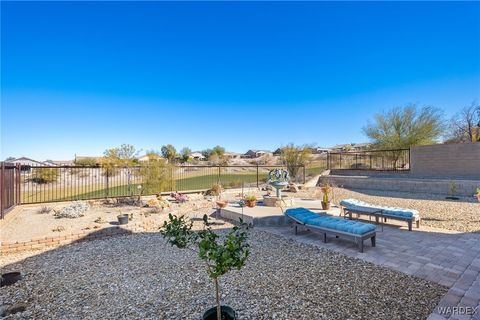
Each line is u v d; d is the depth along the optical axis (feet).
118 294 12.06
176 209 32.55
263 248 18.53
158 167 40.42
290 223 25.95
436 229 23.25
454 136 78.95
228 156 175.22
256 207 30.96
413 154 53.06
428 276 13.48
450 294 11.40
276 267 15.01
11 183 27.61
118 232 22.72
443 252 17.16
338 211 30.01
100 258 16.90
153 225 25.89
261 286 12.61
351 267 14.87
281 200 31.53
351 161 69.92
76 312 10.57
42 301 11.52
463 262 15.37
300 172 63.98
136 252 18.02
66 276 14.16
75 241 20.39
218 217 29.86
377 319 9.73
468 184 39.83
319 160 76.28
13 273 13.58
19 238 19.04
